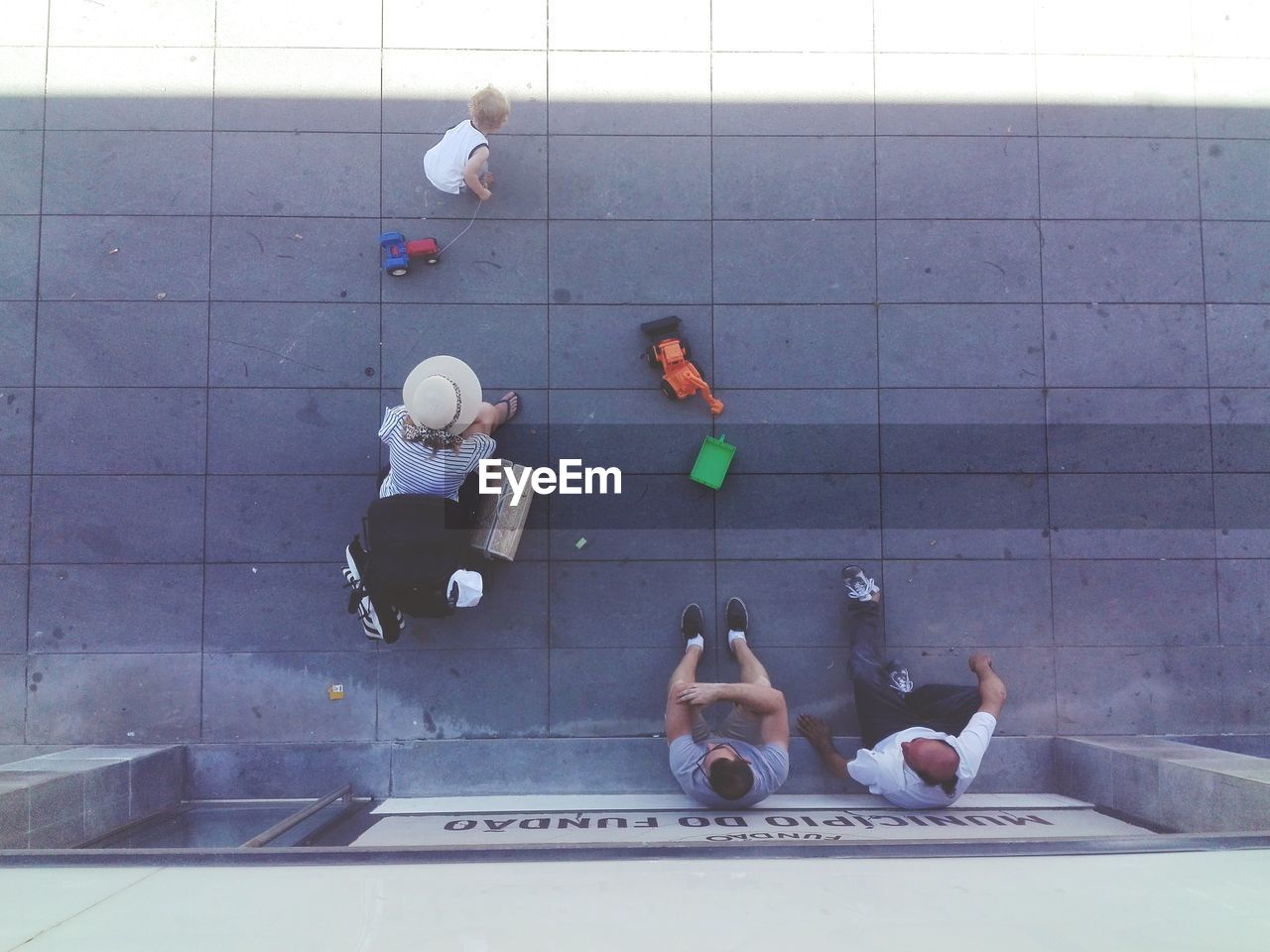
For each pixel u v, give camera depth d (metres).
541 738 5.43
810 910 2.98
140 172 5.62
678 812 5.03
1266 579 5.71
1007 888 3.21
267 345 5.59
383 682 5.43
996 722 5.48
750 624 5.54
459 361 5.23
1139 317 5.79
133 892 3.18
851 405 5.69
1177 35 5.86
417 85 5.70
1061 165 5.83
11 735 5.32
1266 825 4.00
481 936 2.77
